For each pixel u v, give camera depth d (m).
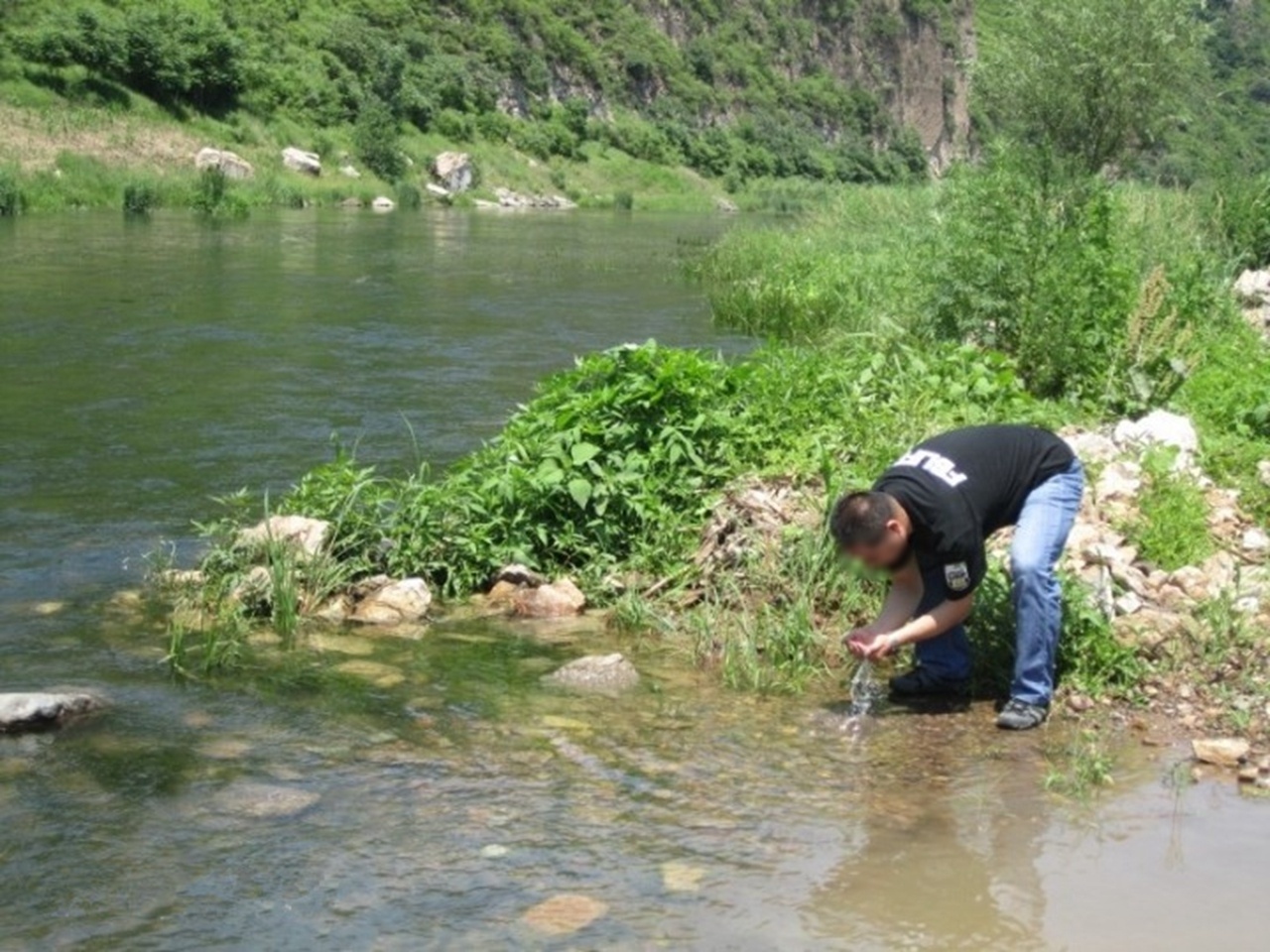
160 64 44.31
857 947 3.56
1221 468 7.83
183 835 4.11
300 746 4.79
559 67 68.19
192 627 5.99
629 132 68.25
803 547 6.38
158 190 35.94
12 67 41.03
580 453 6.89
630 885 3.86
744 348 14.29
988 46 21.83
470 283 20.48
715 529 6.73
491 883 3.86
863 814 4.35
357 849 4.04
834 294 16.16
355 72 54.97
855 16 91.19
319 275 20.75
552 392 7.84
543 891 3.82
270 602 6.22
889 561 5.03
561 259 25.41
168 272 20.20
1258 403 9.05
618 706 5.25
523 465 7.12
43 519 7.49
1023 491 5.23
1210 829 4.28
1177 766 4.78
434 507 6.91
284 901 3.74
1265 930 3.67
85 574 6.61
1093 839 4.20
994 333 10.34
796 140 79.56
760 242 23.77
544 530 6.81
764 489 7.05
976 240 10.62
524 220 41.47
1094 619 5.56
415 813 4.29
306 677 5.46
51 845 4.03
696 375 7.53
